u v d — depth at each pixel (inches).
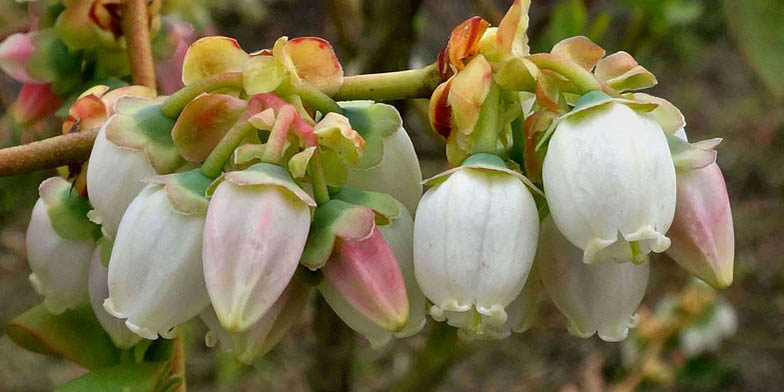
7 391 13.7
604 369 15.4
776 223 17.9
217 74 4.3
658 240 4.1
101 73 5.8
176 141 4.3
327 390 8.2
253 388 13.6
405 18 7.4
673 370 12.7
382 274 4.2
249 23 15.2
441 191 4.2
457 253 4.1
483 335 4.6
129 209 4.2
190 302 4.2
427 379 7.5
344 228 4.2
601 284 4.4
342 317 4.3
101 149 4.4
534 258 4.4
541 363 15.6
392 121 4.5
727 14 6.6
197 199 4.1
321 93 4.3
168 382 5.0
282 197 4.0
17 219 13.8
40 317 5.2
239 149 4.1
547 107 4.3
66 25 5.6
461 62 4.4
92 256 4.9
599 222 4.1
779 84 6.6
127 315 4.2
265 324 4.3
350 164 4.2
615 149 4.1
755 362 16.4
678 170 4.2
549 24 8.6
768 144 18.7
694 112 19.0
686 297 12.6
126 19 5.5
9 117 8.5
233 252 4.0
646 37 9.1
